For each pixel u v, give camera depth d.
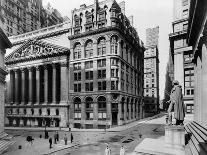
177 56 44.75
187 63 43.91
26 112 74.31
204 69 17.67
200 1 15.28
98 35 63.62
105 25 63.59
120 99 62.44
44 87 72.00
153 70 135.12
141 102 89.81
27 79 78.75
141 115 88.50
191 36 23.67
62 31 70.25
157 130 49.97
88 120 62.75
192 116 40.94
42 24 119.62
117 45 63.62
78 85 66.00
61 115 66.50
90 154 28.30
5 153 28.80
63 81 67.69
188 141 16.58
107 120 60.12
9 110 77.94
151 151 15.40
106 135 45.59
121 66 66.44
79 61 65.81
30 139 39.09
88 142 37.50
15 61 78.06
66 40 69.81
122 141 37.47
